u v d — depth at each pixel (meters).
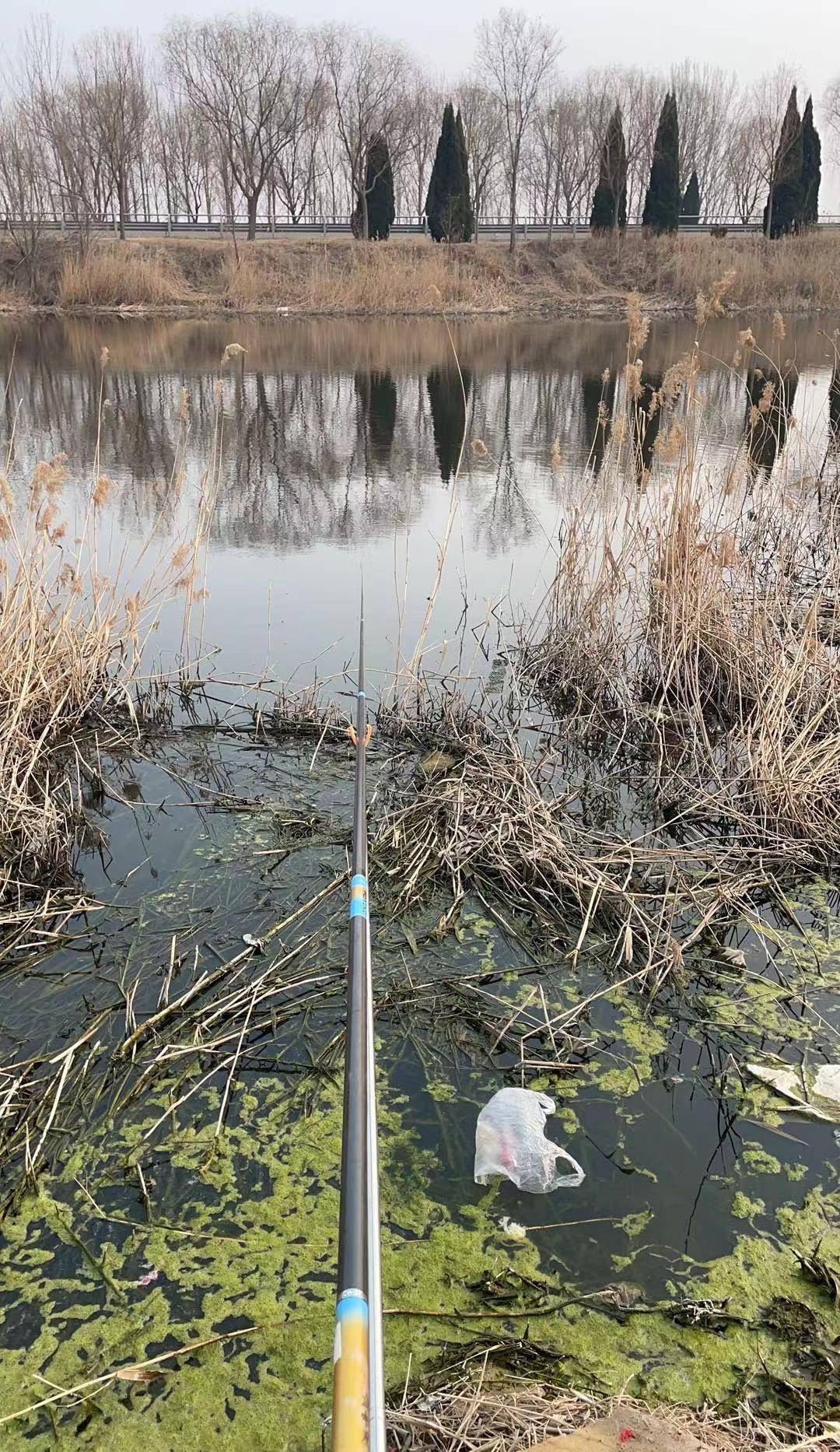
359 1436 0.94
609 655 5.15
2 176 30.70
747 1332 1.98
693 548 5.15
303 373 17.27
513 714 4.93
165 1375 1.89
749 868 3.64
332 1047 2.73
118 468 9.91
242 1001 2.88
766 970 3.12
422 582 6.77
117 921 3.27
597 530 6.27
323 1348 1.95
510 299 31.47
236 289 29.02
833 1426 1.75
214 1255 2.13
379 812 3.95
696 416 5.16
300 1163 2.37
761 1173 2.37
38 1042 2.72
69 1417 1.82
